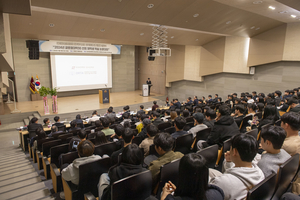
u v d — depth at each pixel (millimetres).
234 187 1407
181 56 16812
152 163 2242
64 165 3084
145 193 1831
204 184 1224
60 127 6980
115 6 7012
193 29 9805
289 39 10969
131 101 15734
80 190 2598
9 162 6020
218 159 2682
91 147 2666
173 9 7695
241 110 4402
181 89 17547
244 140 1472
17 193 3746
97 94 18344
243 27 10469
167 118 6980
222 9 8086
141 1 6973
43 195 3578
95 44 16453
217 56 14273
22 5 3018
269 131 1846
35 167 5348
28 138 6742
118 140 4047
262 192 1427
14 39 14430
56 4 6418
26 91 15367
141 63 20797
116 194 1663
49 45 14633
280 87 11969
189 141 3377
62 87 16312
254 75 12977
